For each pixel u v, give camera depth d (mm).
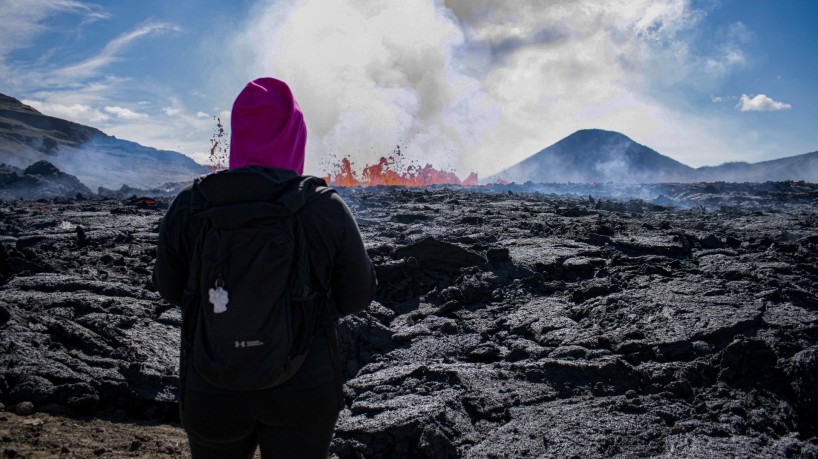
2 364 4961
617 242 10391
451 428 4488
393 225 13227
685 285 7621
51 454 3934
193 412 2377
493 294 7707
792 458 3947
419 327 6574
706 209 19594
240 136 2529
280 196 2373
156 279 2619
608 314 6707
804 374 4934
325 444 2477
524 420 4523
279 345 2254
